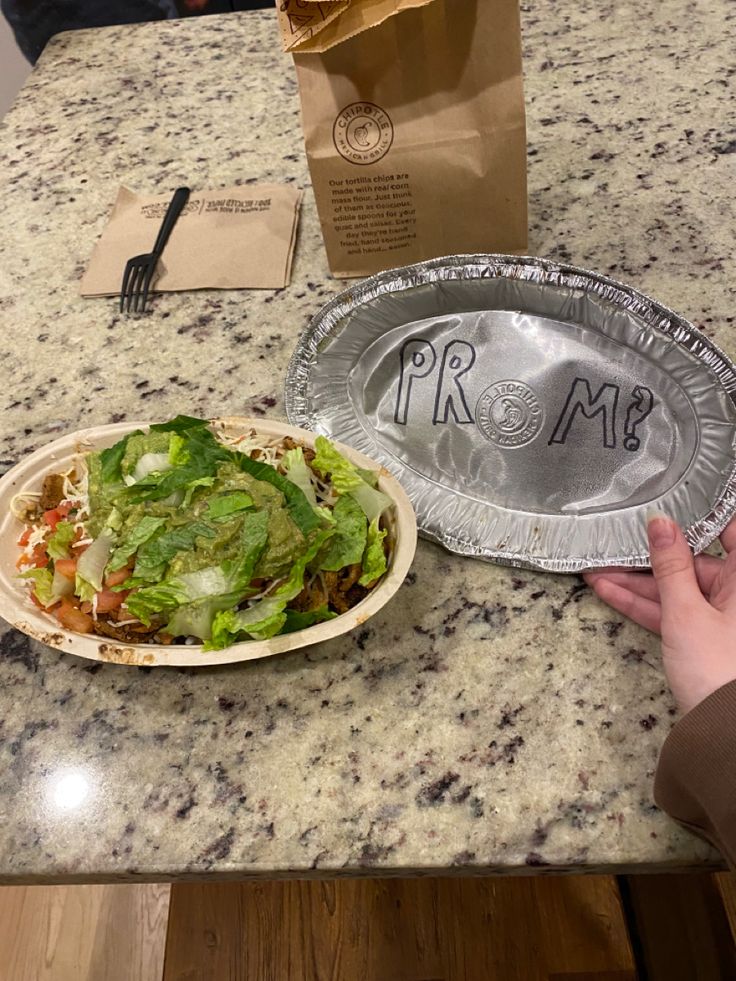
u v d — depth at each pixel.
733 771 0.50
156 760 0.67
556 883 1.22
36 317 1.04
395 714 0.68
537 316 0.71
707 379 0.66
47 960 1.28
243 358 0.96
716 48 1.23
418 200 0.88
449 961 1.18
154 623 0.66
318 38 0.73
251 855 0.61
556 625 0.72
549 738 0.65
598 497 0.72
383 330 0.75
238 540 0.64
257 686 0.70
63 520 0.73
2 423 0.93
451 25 0.74
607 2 1.34
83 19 1.68
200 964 1.21
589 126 1.15
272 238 1.06
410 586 0.75
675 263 0.96
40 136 1.29
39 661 0.74
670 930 0.97
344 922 1.22
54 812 0.65
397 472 0.77
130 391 0.94
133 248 1.07
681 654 0.57
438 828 0.61
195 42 1.43
